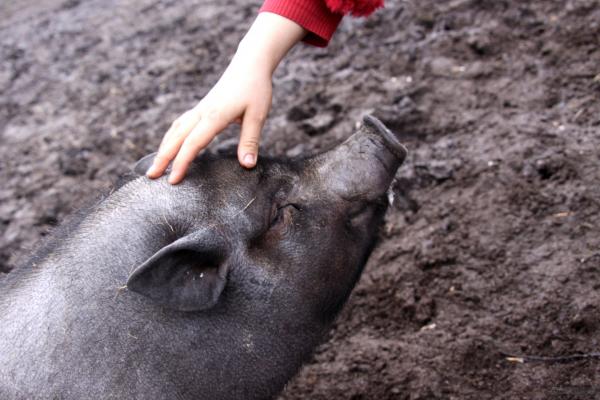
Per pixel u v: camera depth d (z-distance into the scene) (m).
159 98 1.66
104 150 1.57
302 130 1.47
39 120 1.69
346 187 0.96
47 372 0.85
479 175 1.29
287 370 0.94
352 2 0.96
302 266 0.94
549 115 1.34
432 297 1.17
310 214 0.95
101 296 0.87
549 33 1.47
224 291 0.91
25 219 1.46
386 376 1.11
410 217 1.28
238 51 0.96
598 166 1.23
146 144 1.55
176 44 1.81
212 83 1.66
